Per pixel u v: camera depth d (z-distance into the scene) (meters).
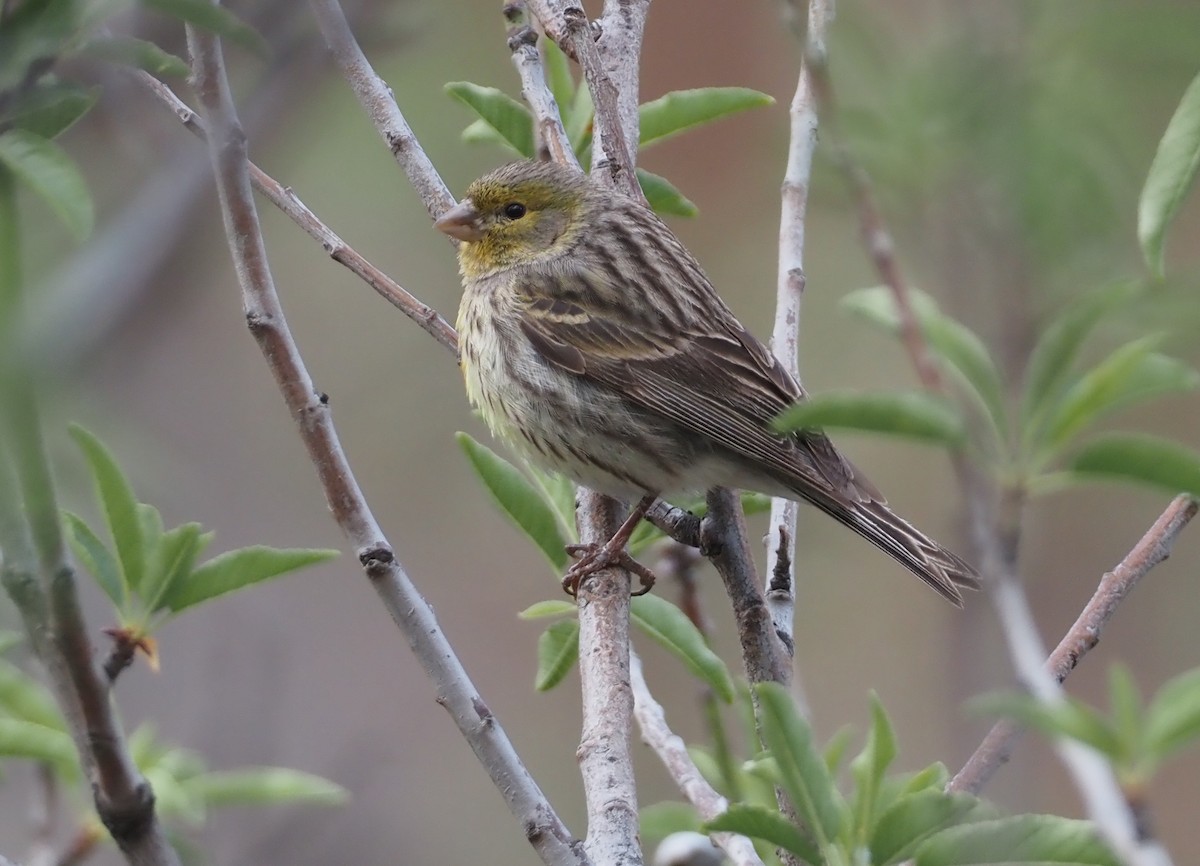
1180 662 18.06
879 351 17.73
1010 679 11.43
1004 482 5.29
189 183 8.44
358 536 7.59
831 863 6.48
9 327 5.23
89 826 8.70
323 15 9.22
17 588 5.89
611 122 10.70
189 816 9.27
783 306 10.50
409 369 19.89
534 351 12.16
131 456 9.34
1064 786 16.12
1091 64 9.66
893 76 9.85
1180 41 9.58
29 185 5.89
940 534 17.19
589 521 11.22
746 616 8.87
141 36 8.55
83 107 6.38
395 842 17.50
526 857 17.97
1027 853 6.36
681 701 18.62
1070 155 9.37
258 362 18.08
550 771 19.34
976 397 5.52
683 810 9.61
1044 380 5.43
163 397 17.17
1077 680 18.33
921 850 6.42
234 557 7.56
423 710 18.34
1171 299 6.73
